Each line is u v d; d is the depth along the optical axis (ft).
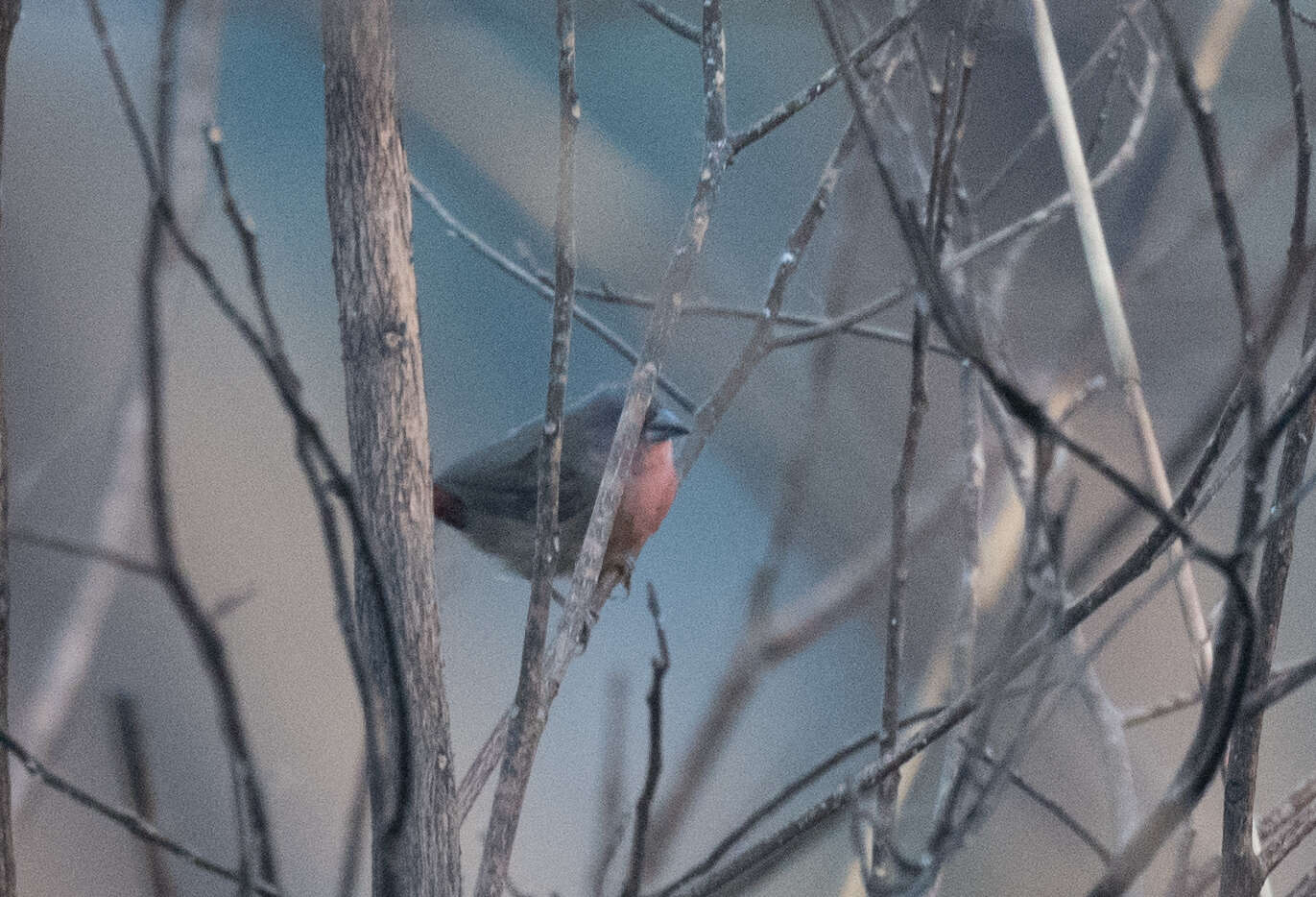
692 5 37.50
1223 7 21.93
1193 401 30.83
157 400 8.53
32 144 39.32
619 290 35.96
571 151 12.63
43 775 11.13
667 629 36.04
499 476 30.12
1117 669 27.76
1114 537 14.79
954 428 32.78
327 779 29.19
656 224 36.42
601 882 13.99
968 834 10.80
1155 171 25.91
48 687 16.43
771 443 32.83
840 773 27.27
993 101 31.24
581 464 28.68
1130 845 10.23
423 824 13.06
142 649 30.27
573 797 32.01
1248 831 12.25
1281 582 12.27
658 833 18.66
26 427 33.06
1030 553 10.37
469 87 35.91
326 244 41.04
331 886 26.61
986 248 18.72
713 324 33.24
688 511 37.01
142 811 11.59
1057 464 18.10
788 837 12.86
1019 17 30.71
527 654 12.42
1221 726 9.95
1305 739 27.81
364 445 13.88
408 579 13.58
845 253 21.81
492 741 14.90
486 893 11.87
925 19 20.25
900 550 13.46
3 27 12.93
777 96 36.06
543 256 37.40
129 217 38.42
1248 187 23.50
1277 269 30.60
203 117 17.12
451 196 39.17
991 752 15.02
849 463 31.81
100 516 17.40
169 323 16.06
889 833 12.59
